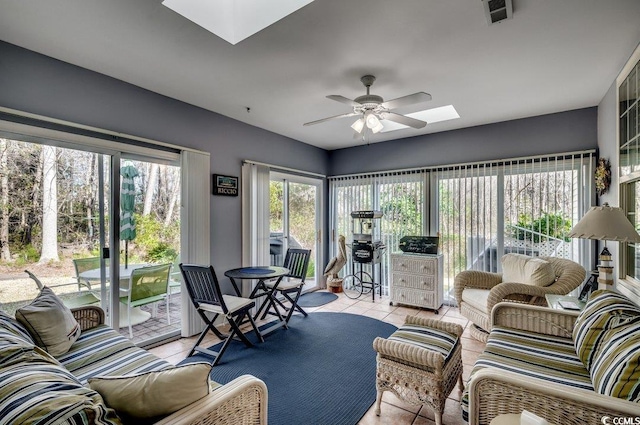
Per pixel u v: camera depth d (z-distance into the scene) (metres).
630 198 2.53
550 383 1.27
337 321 3.77
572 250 3.50
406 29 2.02
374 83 2.84
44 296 2.00
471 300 3.13
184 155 3.25
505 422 1.18
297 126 4.20
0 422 0.78
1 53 2.14
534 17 1.89
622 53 2.31
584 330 1.70
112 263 2.81
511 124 3.92
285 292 3.65
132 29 2.02
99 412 0.86
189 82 2.82
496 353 1.80
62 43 2.18
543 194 3.68
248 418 1.26
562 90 3.00
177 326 3.40
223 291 3.69
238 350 2.97
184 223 3.26
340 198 5.45
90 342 1.98
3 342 1.23
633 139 2.32
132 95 2.85
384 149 5.02
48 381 0.94
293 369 2.60
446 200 4.37
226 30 2.12
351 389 2.31
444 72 2.63
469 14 1.86
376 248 4.66
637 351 1.23
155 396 1.05
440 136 4.47
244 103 3.35
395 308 4.31
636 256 2.36
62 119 2.41
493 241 3.99
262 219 4.13
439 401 1.78
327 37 2.11
